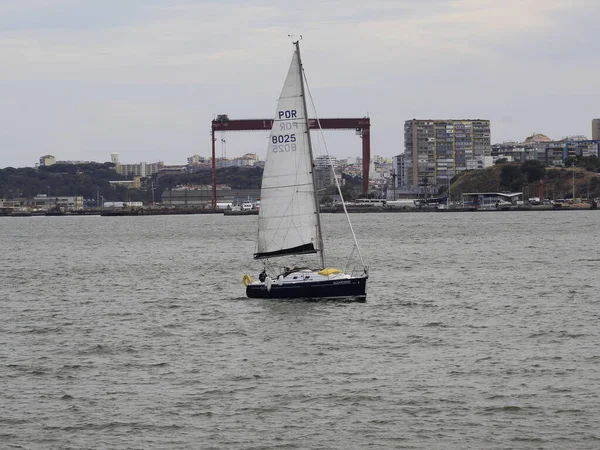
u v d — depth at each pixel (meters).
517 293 189.25
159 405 102.81
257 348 132.38
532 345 130.38
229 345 135.12
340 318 155.62
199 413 99.75
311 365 120.38
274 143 168.12
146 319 162.50
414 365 119.00
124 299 193.38
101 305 183.88
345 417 97.62
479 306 169.88
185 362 123.75
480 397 103.38
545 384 108.06
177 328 151.38
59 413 100.38
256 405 102.19
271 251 170.25
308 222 169.38
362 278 172.12
